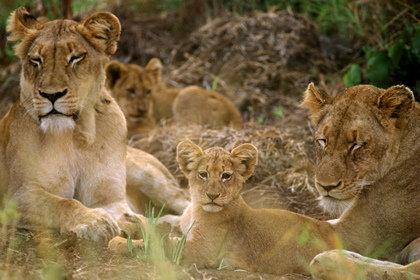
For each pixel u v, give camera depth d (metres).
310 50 18.27
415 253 8.48
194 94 17.16
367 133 8.52
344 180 8.41
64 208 9.23
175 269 7.54
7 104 17.17
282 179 12.77
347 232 8.84
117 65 18.23
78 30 9.66
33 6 19.27
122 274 7.21
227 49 19.02
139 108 17.56
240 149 8.73
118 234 8.99
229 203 8.47
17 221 9.45
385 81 14.59
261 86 17.75
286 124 15.35
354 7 18.03
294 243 8.37
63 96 9.12
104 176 10.08
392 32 16.58
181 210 11.70
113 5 21.41
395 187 8.84
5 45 19.02
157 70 18.62
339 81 16.92
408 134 8.95
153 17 21.11
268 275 7.90
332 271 7.55
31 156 9.72
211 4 21.05
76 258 7.86
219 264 8.33
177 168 13.60
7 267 7.10
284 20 18.97
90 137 9.88
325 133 8.69
